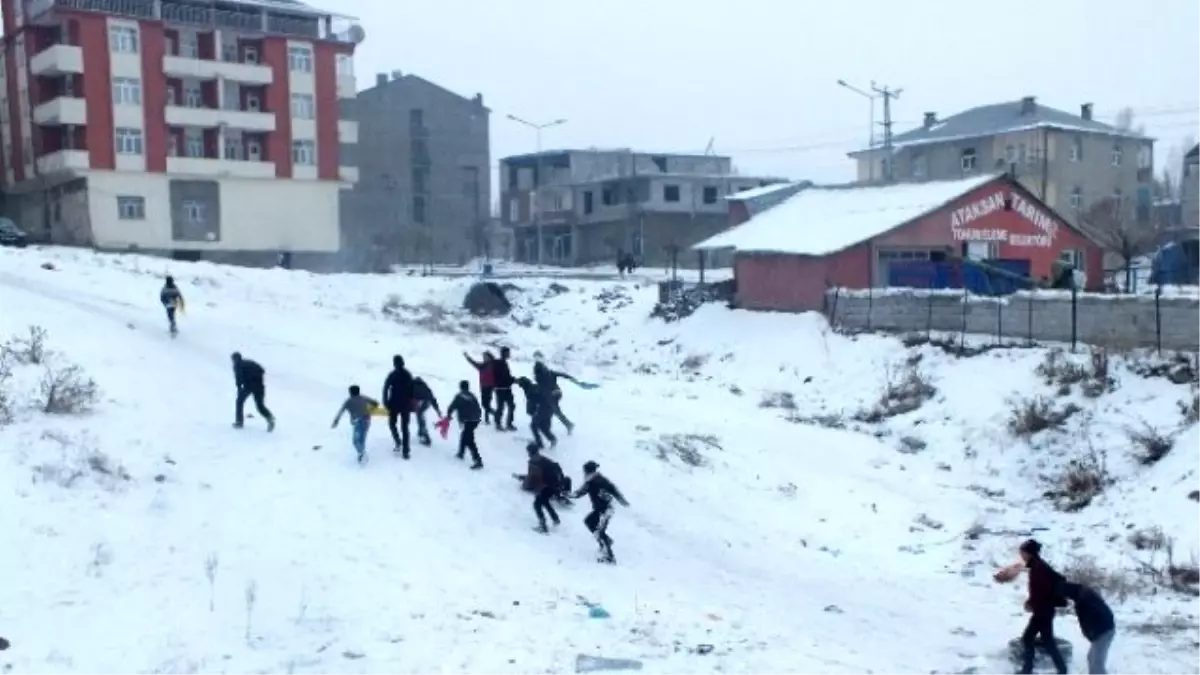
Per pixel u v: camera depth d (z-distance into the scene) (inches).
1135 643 537.6
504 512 718.5
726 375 1481.3
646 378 1437.0
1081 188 2736.2
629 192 3218.5
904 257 1576.0
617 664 459.2
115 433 765.9
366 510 679.7
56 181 2299.5
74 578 523.2
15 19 2358.5
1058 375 1083.3
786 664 478.9
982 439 1039.0
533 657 468.1
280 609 513.7
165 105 2276.1
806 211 1784.0
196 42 2361.0
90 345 1020.5
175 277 1638.8
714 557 708.0
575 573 625.6
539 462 701.3
